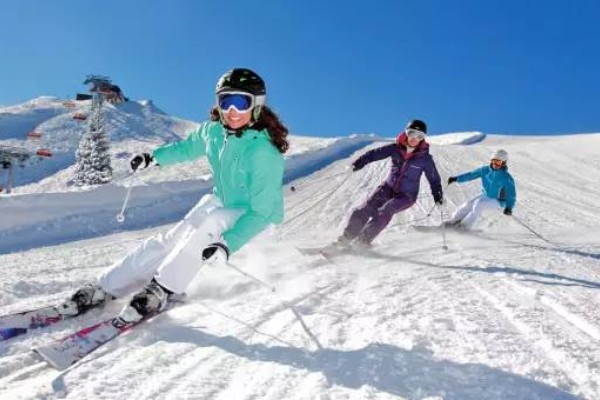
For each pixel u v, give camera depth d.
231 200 3.45
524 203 12.17
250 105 3.28
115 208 9.38
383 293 4.05
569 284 4.63
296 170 17.75
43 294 3.86
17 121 71.12
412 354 2.67
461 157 23.12
